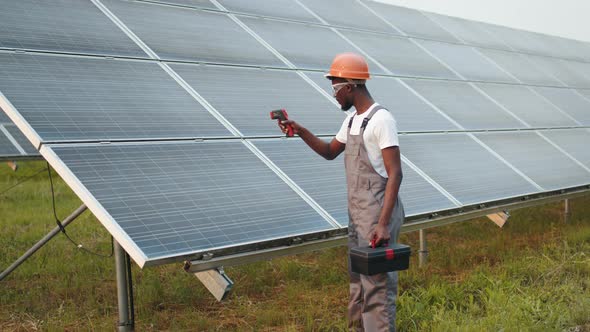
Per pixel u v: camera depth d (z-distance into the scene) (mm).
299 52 7207
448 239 8977
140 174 4129
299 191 4758
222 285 3822
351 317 4418
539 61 12461
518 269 6488
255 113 5531
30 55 4820
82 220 10234
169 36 6113
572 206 11359
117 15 6023
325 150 4414
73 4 5855
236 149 4898
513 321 4754
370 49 8398
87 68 4977
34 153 7348
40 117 4207
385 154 3842
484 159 6859
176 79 5410
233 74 5977
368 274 3701
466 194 5848
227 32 6785
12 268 5867
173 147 4559
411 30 10273
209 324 5348
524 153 7598
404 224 5109
